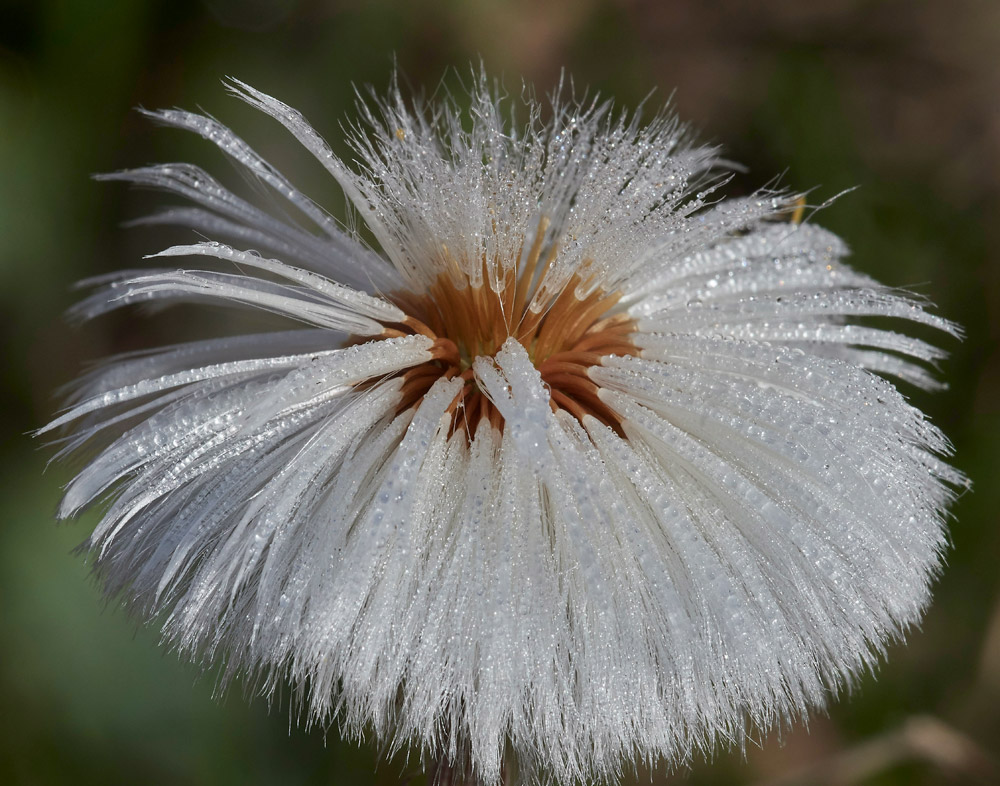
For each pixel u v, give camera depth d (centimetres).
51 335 16
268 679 9
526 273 10
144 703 12
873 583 9
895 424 10
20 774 12
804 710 9
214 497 9
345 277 10
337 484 9
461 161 10
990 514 15
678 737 9
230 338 10
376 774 12
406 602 9
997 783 13
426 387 10
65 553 13
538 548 9
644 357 10
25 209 16
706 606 9
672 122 10
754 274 10
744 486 9
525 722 9
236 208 10
